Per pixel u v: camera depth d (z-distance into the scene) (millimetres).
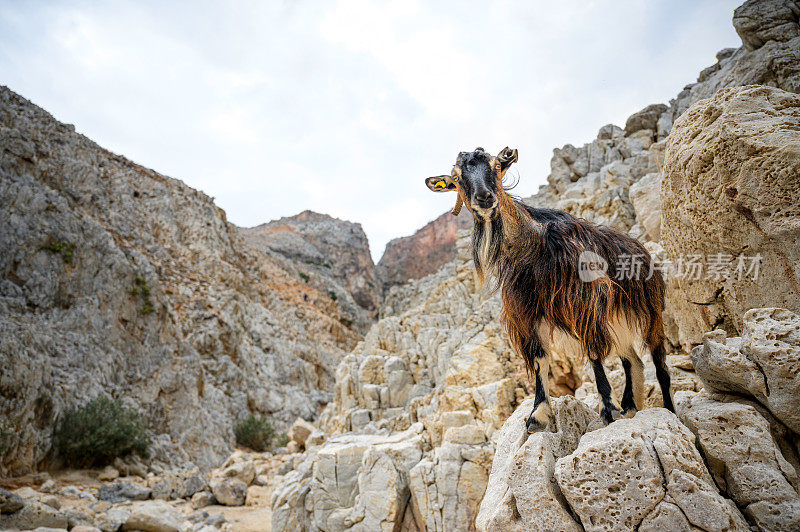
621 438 3020
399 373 14156
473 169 3555
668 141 4637
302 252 83000
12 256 17844
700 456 3115
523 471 3238
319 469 8461
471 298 16875
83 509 11727
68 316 18281
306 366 35344
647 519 2879
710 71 12148
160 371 20422
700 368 3842
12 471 13117
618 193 11492
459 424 8008
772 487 2998
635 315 3570
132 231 30766
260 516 13133
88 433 15188
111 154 37312
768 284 3875
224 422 23203
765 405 3430
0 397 13094
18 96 29047
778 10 8750
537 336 3592
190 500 14703
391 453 8039
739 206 3854
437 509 6977
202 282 32219
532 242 3533
